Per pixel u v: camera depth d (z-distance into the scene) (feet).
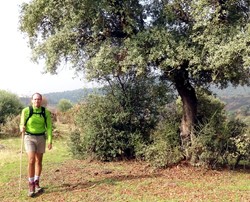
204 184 30.73
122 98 44.29
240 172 35.32
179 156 37.06
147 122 44.01
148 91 44.14
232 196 26.81
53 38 34.71
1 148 62.34
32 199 28.35
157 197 27.14
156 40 33.53
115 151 42.83
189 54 31.89
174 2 33.47
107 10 33.45
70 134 46.93
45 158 48.32
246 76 34.86
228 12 31.53
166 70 35.04
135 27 35.60
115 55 34.32
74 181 33.27
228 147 36.27
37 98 29.32
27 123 29.32
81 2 32.91
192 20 33.78
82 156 45.44
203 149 35.83
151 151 38.04
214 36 30.76
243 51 28.99
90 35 36.24
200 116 40.11
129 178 33.58
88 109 44.96
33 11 35.12
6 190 31.24
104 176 34.88
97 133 43.16
